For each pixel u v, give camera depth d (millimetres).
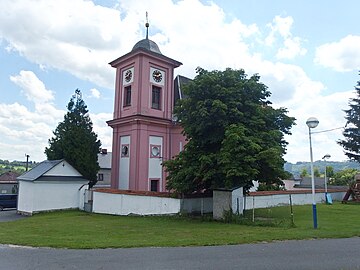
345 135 44219
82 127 32125
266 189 28922
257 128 18703
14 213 28781
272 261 8586
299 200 31328
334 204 30984
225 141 17109
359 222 16891
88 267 8031
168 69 33750
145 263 8383
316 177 64625
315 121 14930
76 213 25531
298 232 13156
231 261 8578
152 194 22266
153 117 31156
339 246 10586
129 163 30969
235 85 18859
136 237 12703
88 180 30156
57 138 31828
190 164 19031
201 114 18031
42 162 30812
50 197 27688
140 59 31547
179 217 19891
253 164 16922
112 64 34469
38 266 8164
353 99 44312
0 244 11352
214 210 18844
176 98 34812
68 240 11867
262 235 12516
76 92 33500
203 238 12086
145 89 31500
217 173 17672
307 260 8703
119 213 23859
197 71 20297
